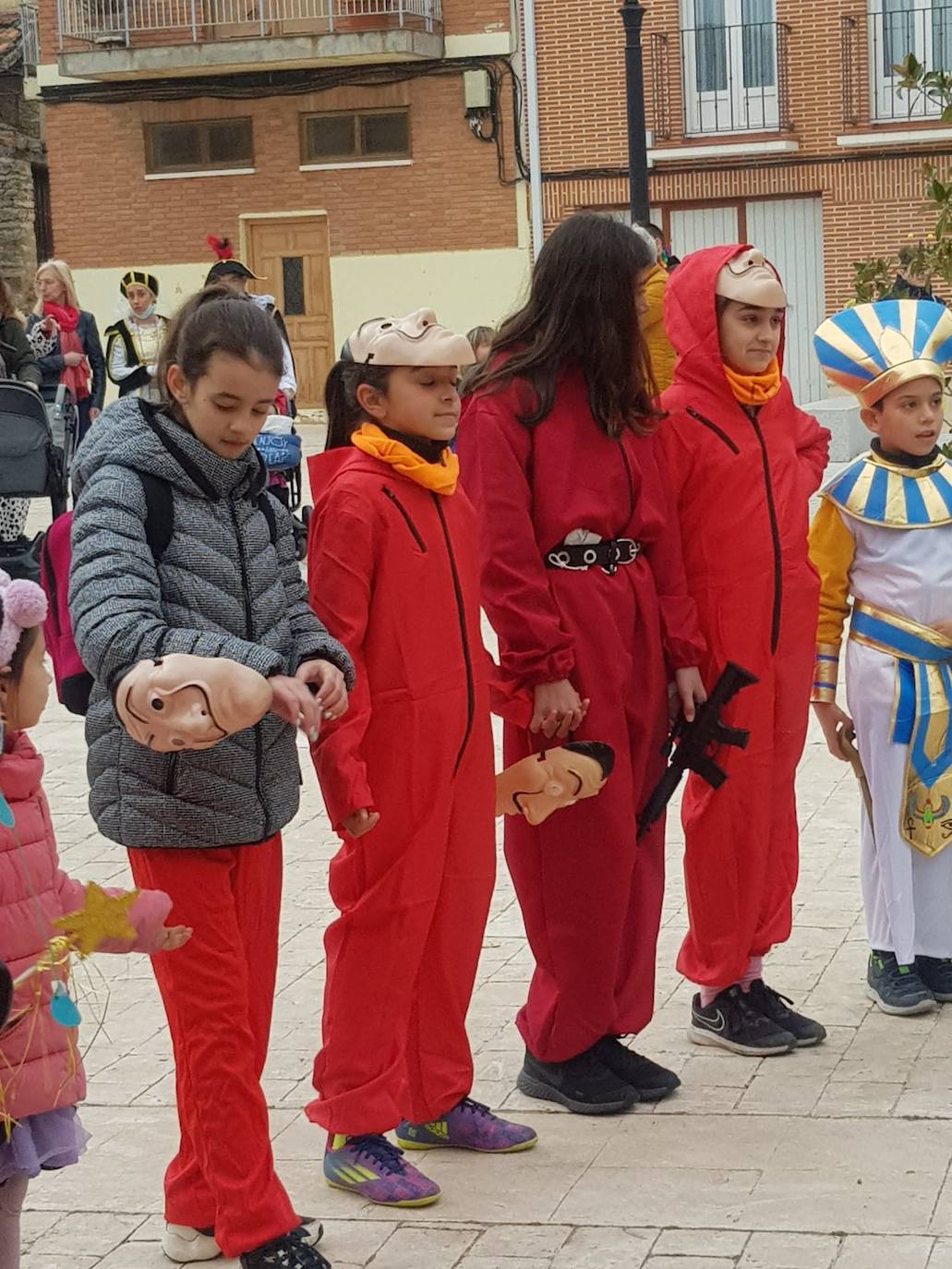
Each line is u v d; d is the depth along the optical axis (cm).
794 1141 418
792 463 471
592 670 428
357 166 2539
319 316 2598
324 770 379
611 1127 432
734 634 459
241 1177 354
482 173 2497
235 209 2595
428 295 2544
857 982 523
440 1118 423
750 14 2353
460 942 409
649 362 432
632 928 449
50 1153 313
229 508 352
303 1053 488
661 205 2420
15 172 2759
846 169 2347
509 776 418
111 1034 506
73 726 900
